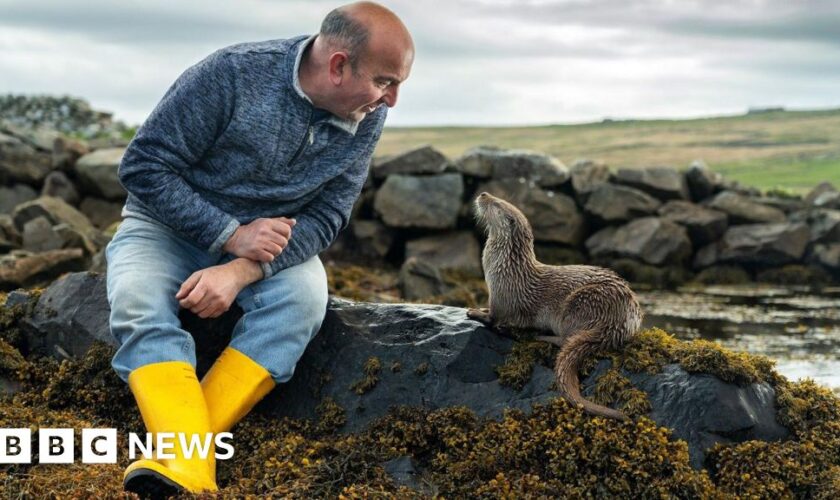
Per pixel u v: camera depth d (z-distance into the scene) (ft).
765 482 12.35
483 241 42.60
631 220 42.86
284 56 13.62
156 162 13.58
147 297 13.41
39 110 72.18
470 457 12.81
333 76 13.30
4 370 15.48
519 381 13.67
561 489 12.20
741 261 41.98
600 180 44.50
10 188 45.24
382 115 14.78
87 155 45.93
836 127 135.13
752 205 43.32
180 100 13.50
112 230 39.37
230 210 14.20
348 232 42.19
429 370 14.14
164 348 13.07
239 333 13.99
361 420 13.99
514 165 43.65
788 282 41.37
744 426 12.83
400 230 42.22
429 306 15.46
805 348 26.58
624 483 12.16
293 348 13.91
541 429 12.89
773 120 146.41
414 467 12.96
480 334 14.44
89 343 15.57
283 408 14.62
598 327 13.69
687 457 12.33
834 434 13.21
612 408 13.07
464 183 43.45
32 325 16.08
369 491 12.02
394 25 13.28
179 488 11.80
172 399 12.66
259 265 13.85
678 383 13.12
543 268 14.61
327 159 14.29
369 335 14.83
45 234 35.55
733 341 27.63
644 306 34.40
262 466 13.16
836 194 45.24
